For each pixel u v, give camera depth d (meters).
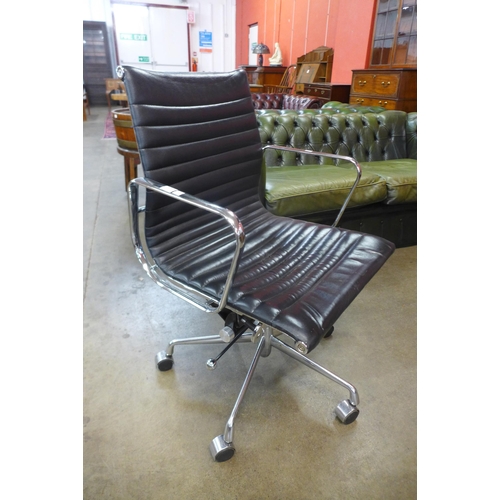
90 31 8.23
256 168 1.26
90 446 0.99
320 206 1.77
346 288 0.86
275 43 7.49
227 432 0.96
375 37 4.13
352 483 0.93
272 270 0.99
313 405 1.15
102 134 5.53
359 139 2.42
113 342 1.38
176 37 9.37
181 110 0.98
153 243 1.01
